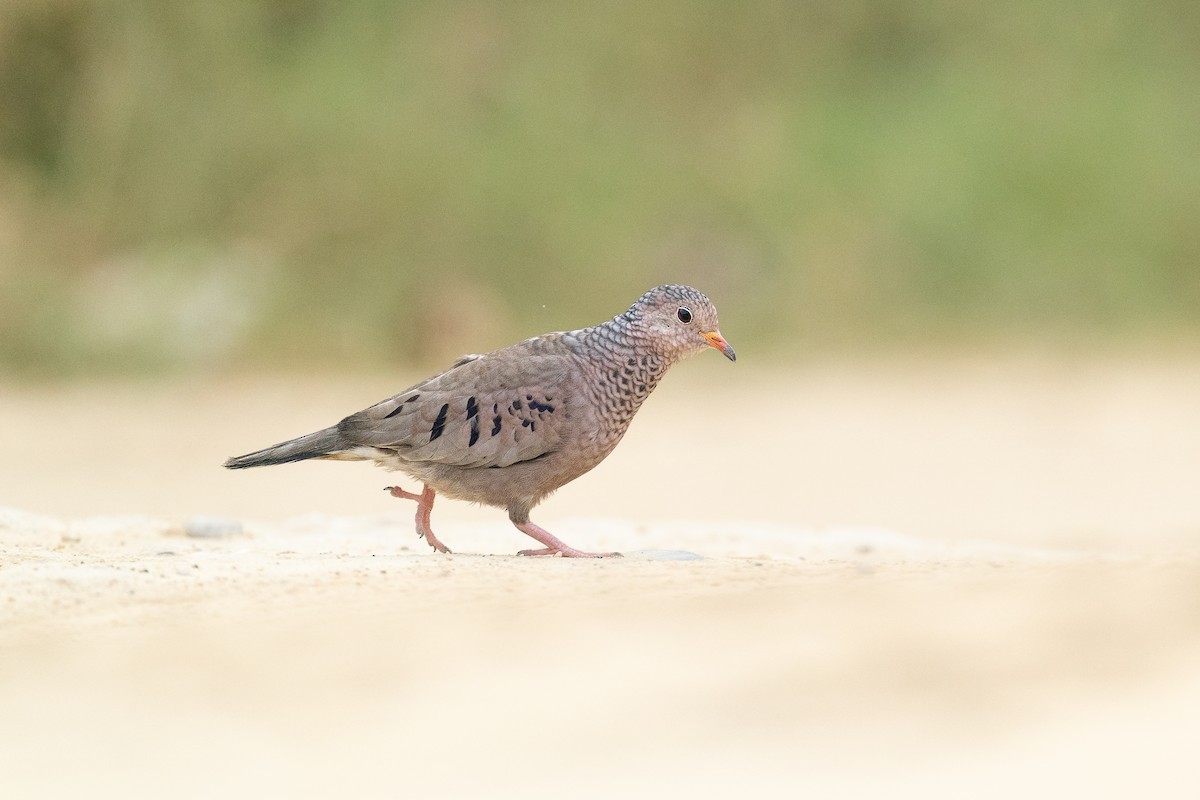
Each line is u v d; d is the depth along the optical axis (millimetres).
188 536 9227
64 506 12609
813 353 23094
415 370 22344
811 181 25812
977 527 11836
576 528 9953
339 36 24891
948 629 5297
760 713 4461
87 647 5664
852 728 4301
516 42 25812
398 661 5254
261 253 23031
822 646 5145
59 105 24531
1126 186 26453
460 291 22938
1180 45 29234
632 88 26266
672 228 24766
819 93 27578
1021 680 4664
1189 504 12805
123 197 23594
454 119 24625
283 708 4820
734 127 26344
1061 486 13906
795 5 28312
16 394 20188
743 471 14805
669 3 26906
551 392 7836
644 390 8148
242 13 24500
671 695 4684
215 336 21969
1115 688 4547
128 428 17375
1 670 5379
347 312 22812
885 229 25562
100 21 24125
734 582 6496
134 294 22344
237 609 6242
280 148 23547
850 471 14828
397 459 7812
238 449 15961
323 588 6609
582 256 23875
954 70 28406
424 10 25609
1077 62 28641
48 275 22672
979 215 25891
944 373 21453
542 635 5488
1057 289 25344
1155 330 24656
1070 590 5910
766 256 24781
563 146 24812
